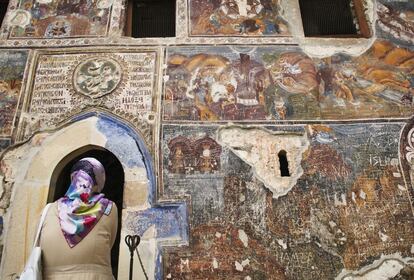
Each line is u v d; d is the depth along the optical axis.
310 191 5.45
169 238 5.08
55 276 3.16
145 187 5.36
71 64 6.25
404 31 6.82
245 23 6.79
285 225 5.24
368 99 6.16
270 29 6.75
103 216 3.45
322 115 5.99
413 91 6.24
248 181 5.48
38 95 5.98
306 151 5.72
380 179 5.57
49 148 5.58
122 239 5.04
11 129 5.69
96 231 3.35
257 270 4.98
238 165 5.58
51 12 6.78
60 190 5.64
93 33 6.57
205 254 5.02
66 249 3.23
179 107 5.95
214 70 6.30
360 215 5.33
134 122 5.80
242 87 6.18
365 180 5.55
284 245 5.13
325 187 5.49
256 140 5.76
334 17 7.18
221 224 5.20
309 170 5.59
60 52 6.36
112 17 6.74
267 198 5.39
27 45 6.42
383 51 6.60
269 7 6.98
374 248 5.14
